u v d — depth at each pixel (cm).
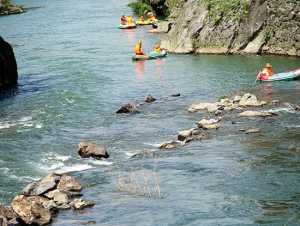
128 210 947
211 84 2559
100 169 1326
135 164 1332
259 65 3003
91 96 2409
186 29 3778
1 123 1956
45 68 3209
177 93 2378
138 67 3161
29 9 8094
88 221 902
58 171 1363
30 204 957
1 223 875
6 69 2728
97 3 8631
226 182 1062
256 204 898
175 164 1274
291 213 834
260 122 1678
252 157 1250
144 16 6525
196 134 1619
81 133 1786
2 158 1506
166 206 944
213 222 823
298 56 3191
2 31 5350
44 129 1861
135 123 1884
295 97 2108
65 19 6369
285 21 3269
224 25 3566
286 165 1149
